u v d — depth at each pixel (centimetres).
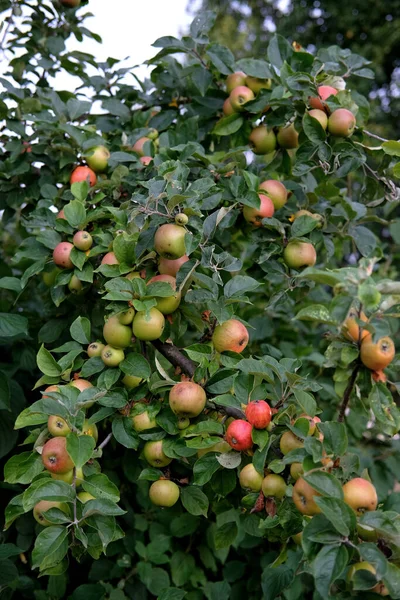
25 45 239
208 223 165
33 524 200
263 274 203
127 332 158
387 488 251
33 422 151
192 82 221
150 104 234
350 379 145
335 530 128
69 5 240
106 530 142
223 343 162
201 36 218
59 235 184
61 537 139
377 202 199
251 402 147
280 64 203
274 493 144
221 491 155
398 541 129
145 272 170
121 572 211
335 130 187
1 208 225
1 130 224
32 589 206
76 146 205
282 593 201
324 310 138
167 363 190
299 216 185
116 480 211
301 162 186
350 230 198
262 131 200
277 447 148
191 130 210
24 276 180
